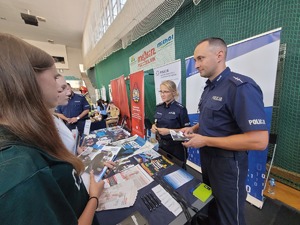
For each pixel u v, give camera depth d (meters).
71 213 0.34
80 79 9.97
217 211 1.02
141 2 2.34
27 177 0.26
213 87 1.02
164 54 2.78
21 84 0.32
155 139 1.91
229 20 1.68
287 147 1.38
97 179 0.98
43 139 0.35
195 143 0.96
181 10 2.29
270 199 1.52
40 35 7.91
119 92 3.93
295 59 1.25
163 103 1.83
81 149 1.49
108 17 4.14
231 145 0.84
